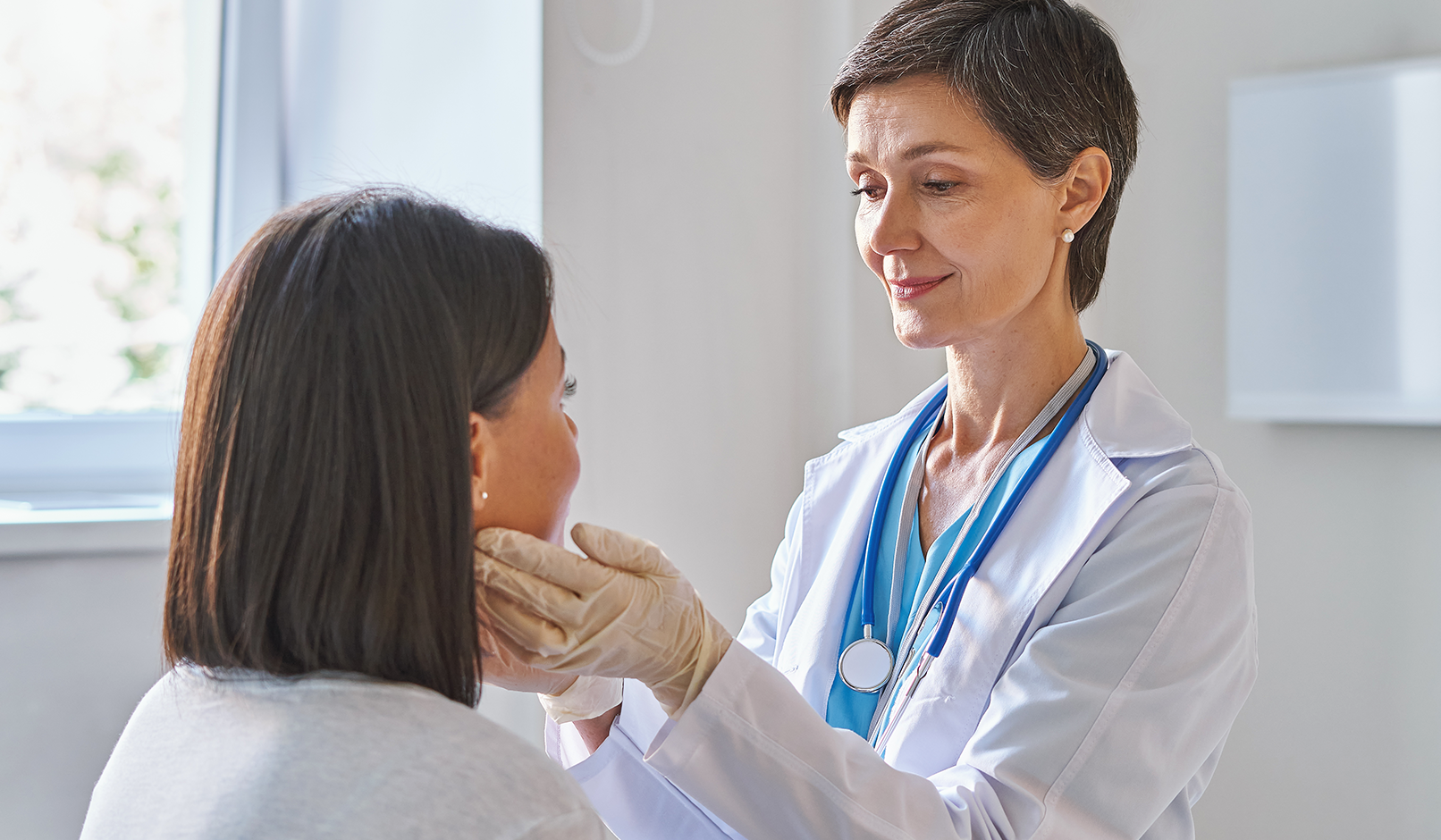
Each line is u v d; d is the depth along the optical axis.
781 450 1.81
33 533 1.46
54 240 1.83
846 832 0.82
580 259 1.60
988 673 0.98
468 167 1.67
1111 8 1.99
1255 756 1.90
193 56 1.93
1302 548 1.85
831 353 1.82
